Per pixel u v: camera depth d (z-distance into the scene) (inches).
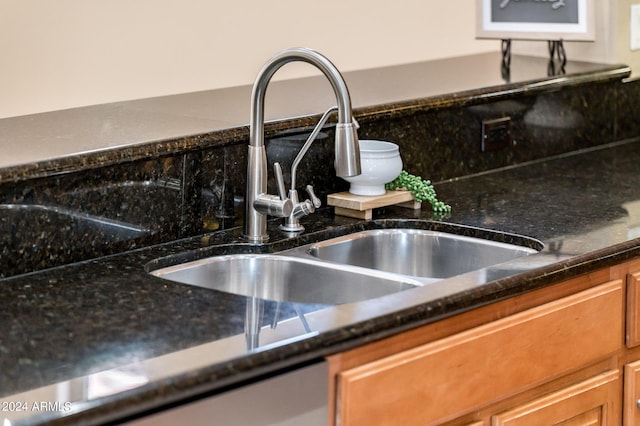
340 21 166.9
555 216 93.0
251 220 84.8
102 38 147.6
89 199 77.6
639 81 130.0
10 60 141.5
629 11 124.1
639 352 87.9
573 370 81.3
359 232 91.1
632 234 86.2
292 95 104.5
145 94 153.3
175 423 57.1
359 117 94.4
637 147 126.0
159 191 82.5
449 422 72.1
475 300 70.3
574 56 127.3
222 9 157.2
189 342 60.3
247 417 60.2
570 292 80.2
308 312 65.8
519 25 122.0
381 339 66.3
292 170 85.7
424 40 176.2
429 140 105.7
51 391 53.3
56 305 67.2
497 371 73.8
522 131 116.1
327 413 64.3
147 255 80.0
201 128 85.5
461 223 90.8
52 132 83.7
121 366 56.6
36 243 74.7
